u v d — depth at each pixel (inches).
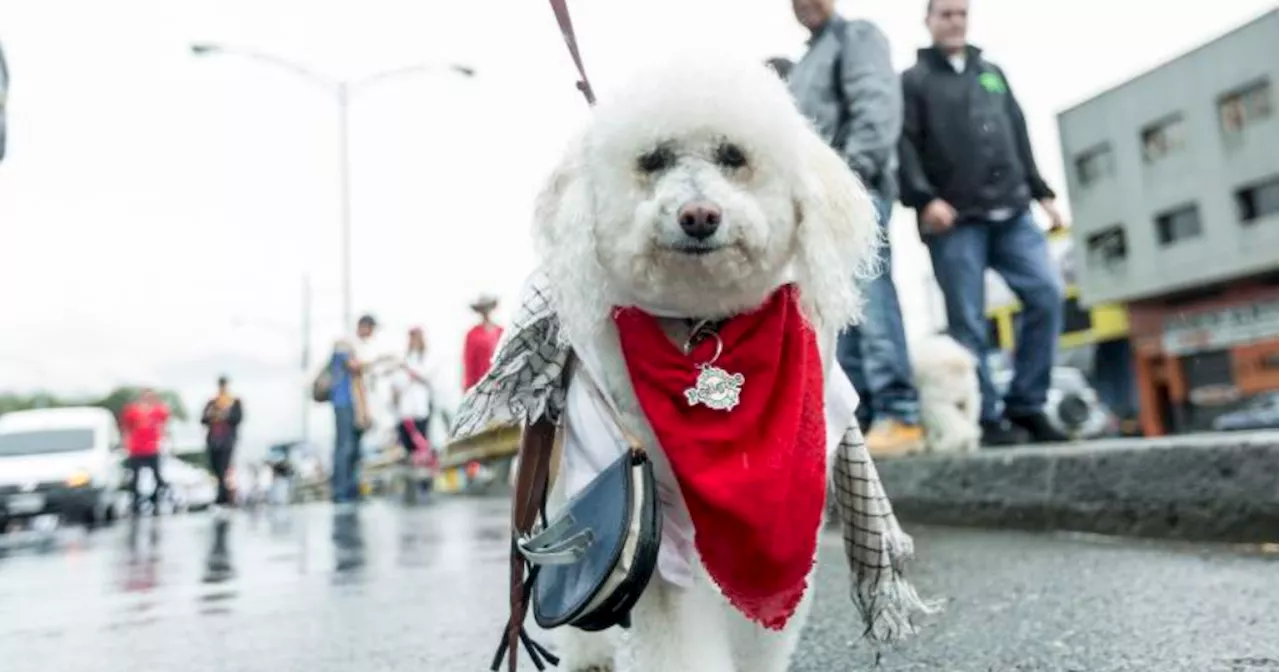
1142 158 1482.5
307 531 384.2
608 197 81.5
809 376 86.3
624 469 80.4
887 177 228.2
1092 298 1561.3
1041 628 126.0
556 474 96.0
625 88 82.3
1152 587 144.7
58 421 764.0
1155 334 1483.8
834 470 98.3
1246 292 1368.1
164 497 967.0
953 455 239.5
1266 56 1311.5
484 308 477.4
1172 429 1459.2
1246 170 1343.5
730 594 82.0
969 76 259.8
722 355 83.1
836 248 85.9
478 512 451.8
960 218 261.3
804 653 120.0
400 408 613.0
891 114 223.1
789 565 82.3
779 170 81.7
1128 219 1504.7
